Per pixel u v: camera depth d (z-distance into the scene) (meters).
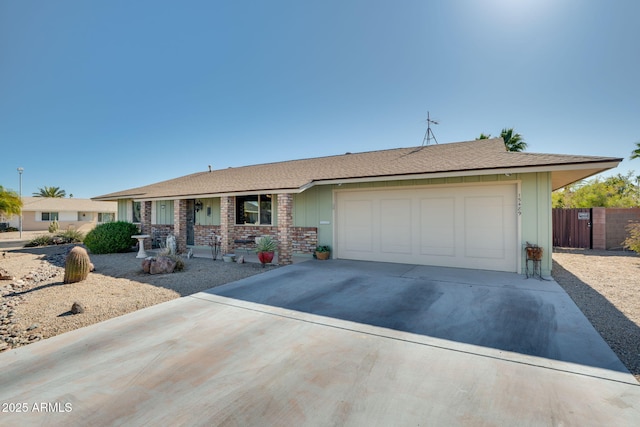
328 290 6.91
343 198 11.35
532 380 3.23
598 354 3.80
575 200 22.39
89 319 5.29
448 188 9.54
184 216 14.21
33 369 3.56
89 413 2.76
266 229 13.42
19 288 7.74
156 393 3.06
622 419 2.61
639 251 11.56
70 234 20.78
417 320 5.02
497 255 8.90
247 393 3.04
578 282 7.65
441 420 2.61
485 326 4.74
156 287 7.46
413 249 10.09
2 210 25.75
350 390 3.07
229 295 6.59
